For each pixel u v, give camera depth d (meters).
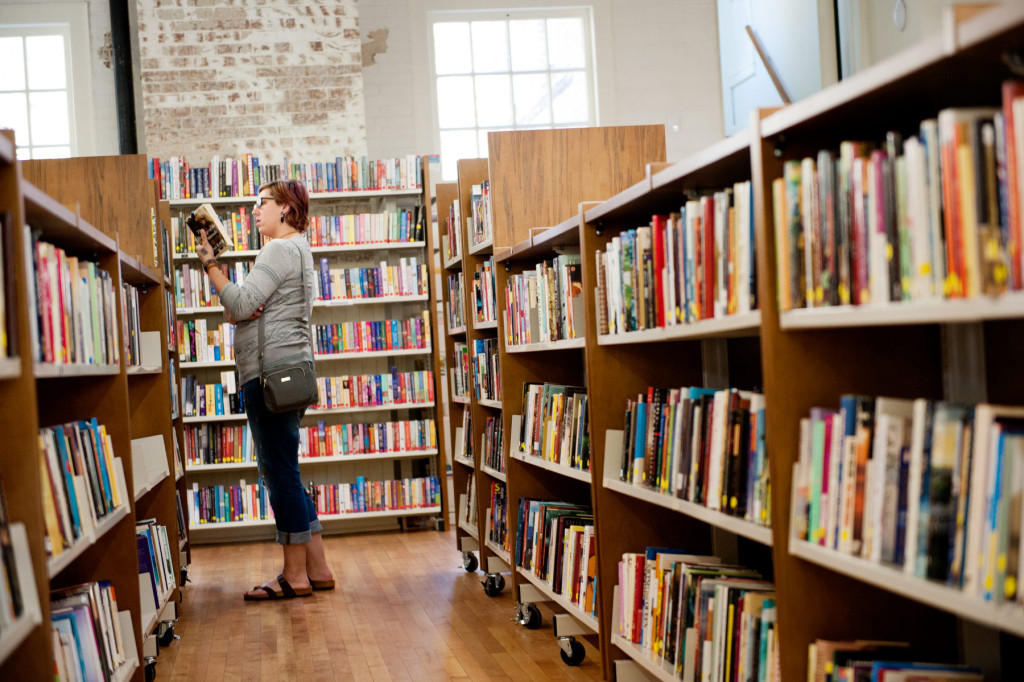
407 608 3.90
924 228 1.26
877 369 1.66
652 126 3.83
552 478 3.71
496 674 2.95
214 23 6.37
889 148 1.34
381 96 6.92
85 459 2.25
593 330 2.71
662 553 2.44
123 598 2.80
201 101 6.33
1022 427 1.15
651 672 2.34
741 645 1.85
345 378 6.12
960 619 1.63
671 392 2.29
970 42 1.13
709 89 7.27
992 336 1.55
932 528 1.28
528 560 3.50
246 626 3.72
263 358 3.90
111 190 3.85
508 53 7.22
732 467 1.90
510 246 3.73
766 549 2.47
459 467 5.03
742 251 1.78
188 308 6.02
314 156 6.43
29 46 6.71
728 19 6.98
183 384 5.97
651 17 7.23
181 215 6.15
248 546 5.96
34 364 1.67
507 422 3.73
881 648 1.56
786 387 1.63
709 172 2.02
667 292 2.20
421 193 6.32
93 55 6.69
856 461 1.46
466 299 4.39
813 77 5.52
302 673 3.07
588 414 2.74
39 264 1.82
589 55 7.28
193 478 6.27
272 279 3.86
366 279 6.21
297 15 6.47
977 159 1.14
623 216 2.65
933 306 1.23
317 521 4.33
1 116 6.65
